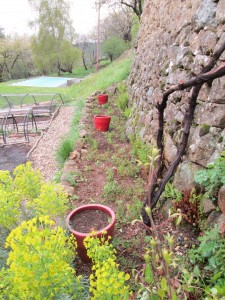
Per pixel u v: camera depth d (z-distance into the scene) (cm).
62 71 3359
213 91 256
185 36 342
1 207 205
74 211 254
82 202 328
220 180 209
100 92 930
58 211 220
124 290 126
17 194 228
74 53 3112
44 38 2970
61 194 227
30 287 122
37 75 3566
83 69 3550
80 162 439
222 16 266
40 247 128
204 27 296
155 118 405
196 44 309
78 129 609
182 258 213
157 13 519
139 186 352
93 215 253
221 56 248
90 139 532
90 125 638
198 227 240
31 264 124
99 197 338
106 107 791
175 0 410
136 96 600
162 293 105
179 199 266
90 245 172
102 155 459
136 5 1453
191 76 309
